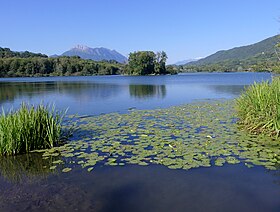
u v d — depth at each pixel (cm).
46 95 2706
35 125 849
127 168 671
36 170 683
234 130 988
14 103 2073
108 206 506
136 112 1486
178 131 994
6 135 796
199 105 1720
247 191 548
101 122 1208
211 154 741
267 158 703
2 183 614
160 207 497
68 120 1270
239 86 3662
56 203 521
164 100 2159
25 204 520
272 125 882
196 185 576
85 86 4141
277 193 539
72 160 739
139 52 10025
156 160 711
